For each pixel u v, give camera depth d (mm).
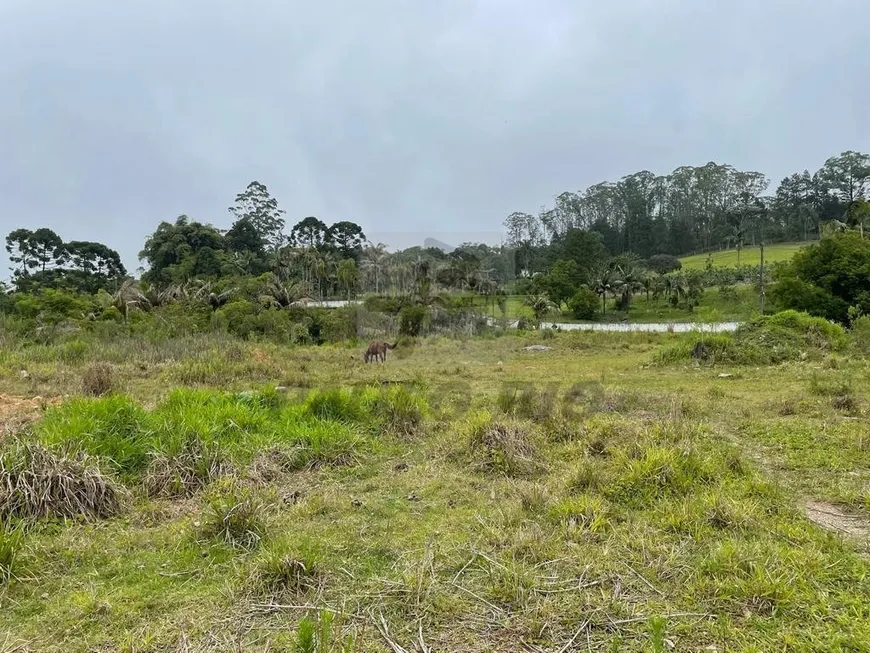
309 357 11109
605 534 3133
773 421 6027
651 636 2215
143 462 4133
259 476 4066
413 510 3578
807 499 3830
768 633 2242
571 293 44438
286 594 2523
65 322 19266
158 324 18703
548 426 5371
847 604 2426
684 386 9344
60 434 3967
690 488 3746
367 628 2281
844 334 14836
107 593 2580
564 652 2139
